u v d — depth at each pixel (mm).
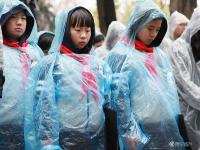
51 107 4375
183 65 5812
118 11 23484
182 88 5789
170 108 5000
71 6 4621
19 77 4715
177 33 7707
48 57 4578
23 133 4594
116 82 4871
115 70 4992
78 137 4434
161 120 4930
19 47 4902
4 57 4730
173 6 11062
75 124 4441
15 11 4785
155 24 5066
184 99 5789
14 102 4617
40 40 6320
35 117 4418
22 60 4836
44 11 16750
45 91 4422
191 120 5828
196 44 5910
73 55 4602
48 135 4328
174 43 5965
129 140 4766
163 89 5035
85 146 4453
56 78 4508
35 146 4395
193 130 5844
